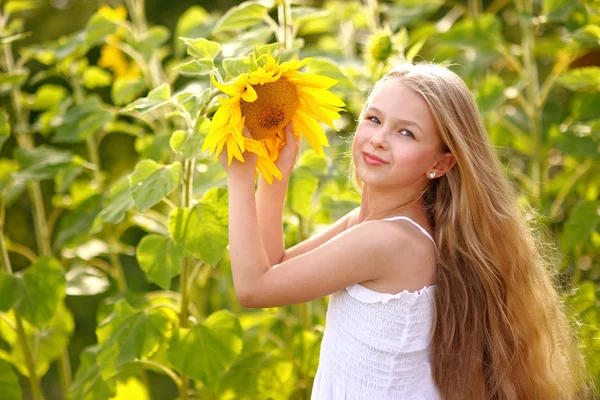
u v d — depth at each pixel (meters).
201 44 1.89
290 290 1.69
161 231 2.79
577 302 2.58
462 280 1.78
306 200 2.28
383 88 1.73
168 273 2.07
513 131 3.12
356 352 1.79
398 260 1.72
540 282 1.98
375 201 1.81
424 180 1.82
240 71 1.85
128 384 2.89
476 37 2.84
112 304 2.70
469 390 1.80
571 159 3.16
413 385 1.80
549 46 2.95
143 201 1.95
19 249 2.76
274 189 1.89
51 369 4.43
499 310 1.84
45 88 3.06
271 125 1.66
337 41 3.62
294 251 1.98
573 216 2.63
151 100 1.90
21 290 2.40
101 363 2.19
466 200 1.79
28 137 3.11
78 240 2.85
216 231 2.02
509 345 1.87
